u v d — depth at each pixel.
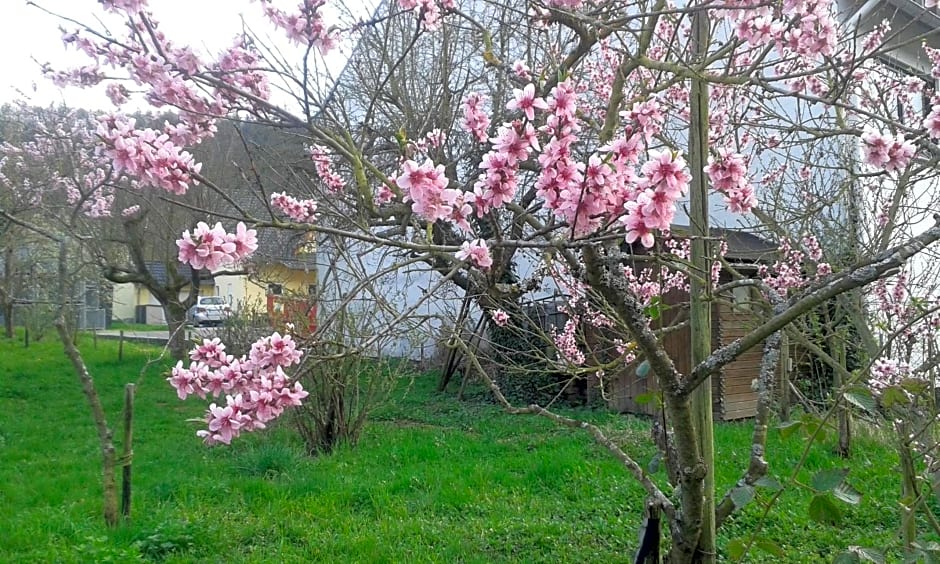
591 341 8.04
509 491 5.12
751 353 8.22
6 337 16.00
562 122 1.88
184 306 11.46
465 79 8.32
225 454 6.52
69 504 4.91
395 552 3.93
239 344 7.39
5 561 3.82
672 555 2.37
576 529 4.25
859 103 5.52
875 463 5.33
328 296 7.26
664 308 2.70
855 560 1.87
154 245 12.80
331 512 4.66
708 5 2.63
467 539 4.09
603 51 5.15
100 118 2.29
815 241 4.95
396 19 7.45
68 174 9.60
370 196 3.00
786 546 3.94
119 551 3.83
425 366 11.82
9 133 11.12
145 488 5.29
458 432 7.54
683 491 2.23
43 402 9.27
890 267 1.73
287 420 7.10
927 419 2.96
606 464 5.63
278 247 9.38
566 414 8.37
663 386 2.12
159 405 9.20
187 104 3.01
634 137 1.89
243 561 3.86
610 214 1.90
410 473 5.57
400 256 3.79
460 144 7.23
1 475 5.73
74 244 9.46
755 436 2.46
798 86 4.34
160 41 2.92
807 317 5.22
